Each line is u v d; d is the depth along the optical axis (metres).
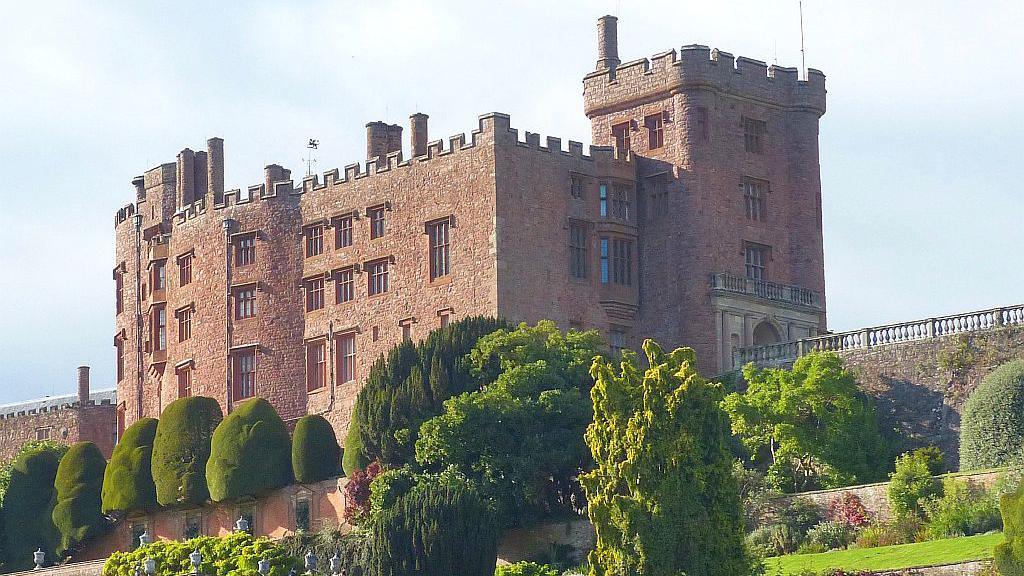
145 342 132.50
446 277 114.12
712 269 116.19
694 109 117.38
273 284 122.25
